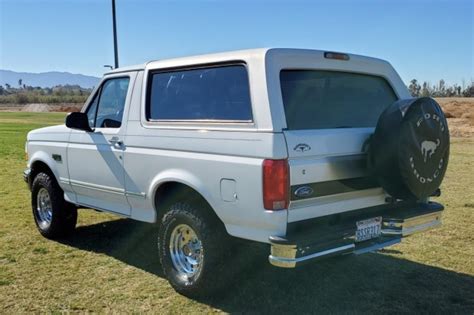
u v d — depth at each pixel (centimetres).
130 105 475
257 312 399
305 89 394
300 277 471
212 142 389
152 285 454
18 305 409
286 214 352
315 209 370
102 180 507
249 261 439
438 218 447
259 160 355
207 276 405
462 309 405
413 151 372
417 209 437
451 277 475
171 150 424
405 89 486
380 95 467
